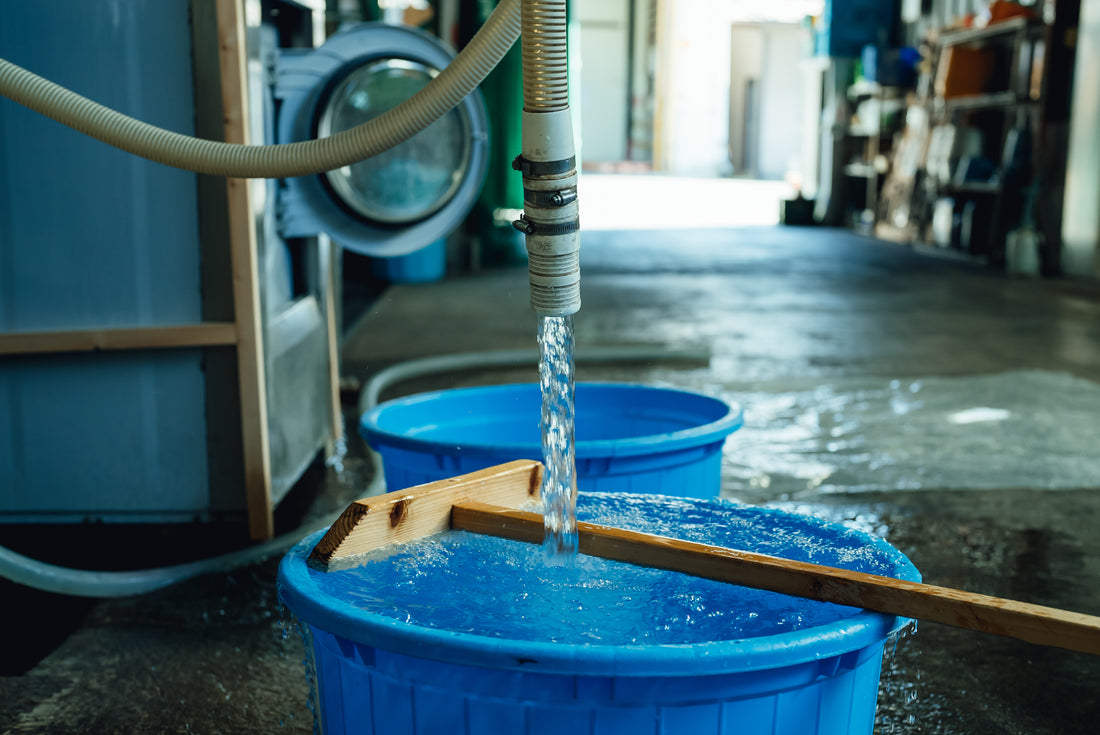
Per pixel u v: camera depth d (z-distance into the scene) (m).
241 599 2.13
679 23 21.92
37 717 1.67
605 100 22.83
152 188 2.32
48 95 1.22
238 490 2.46
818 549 1.28
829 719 1.02
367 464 3.15
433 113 1.15
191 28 2.22
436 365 4.38
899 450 3.30
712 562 1.14
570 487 1.24
